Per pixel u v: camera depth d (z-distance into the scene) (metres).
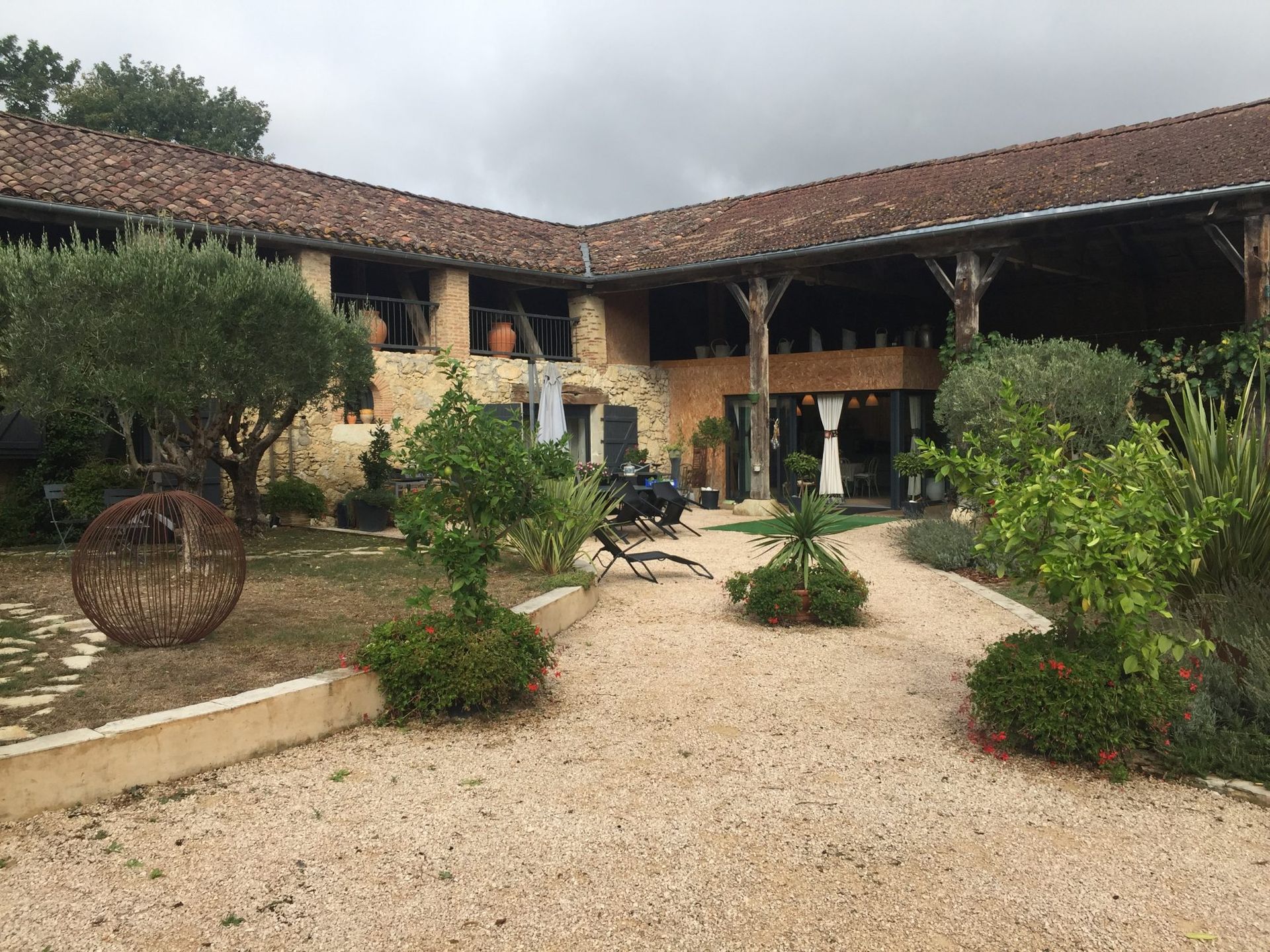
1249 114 12.98
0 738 4.05
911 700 5.42
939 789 4.14
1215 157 11.39
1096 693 4.36
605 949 2.85
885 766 4.41
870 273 17.08
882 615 7.71
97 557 5.64
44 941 2.86
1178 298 17.41
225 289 8.15
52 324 7.49
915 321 19.81
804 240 14.23
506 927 2.97
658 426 18.19
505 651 5.10
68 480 10.98
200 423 9.32
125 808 3.82
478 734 4.82
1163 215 11.08
